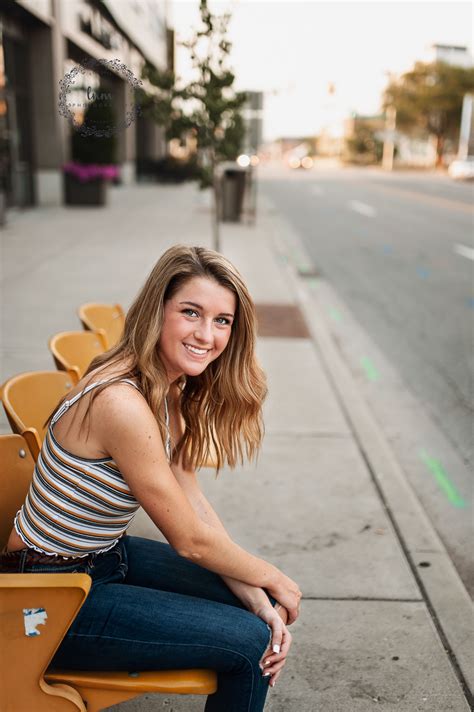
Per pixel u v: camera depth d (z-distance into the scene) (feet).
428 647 8.87
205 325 6.24
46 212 60.03
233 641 5.95
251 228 53.67
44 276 31.63
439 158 211.20
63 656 6.02
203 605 6.23
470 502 13.43
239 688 6.09
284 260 39.83
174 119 26.63
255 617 6.23
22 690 5.57
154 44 117.80
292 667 8.45
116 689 5.92
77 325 23.35
